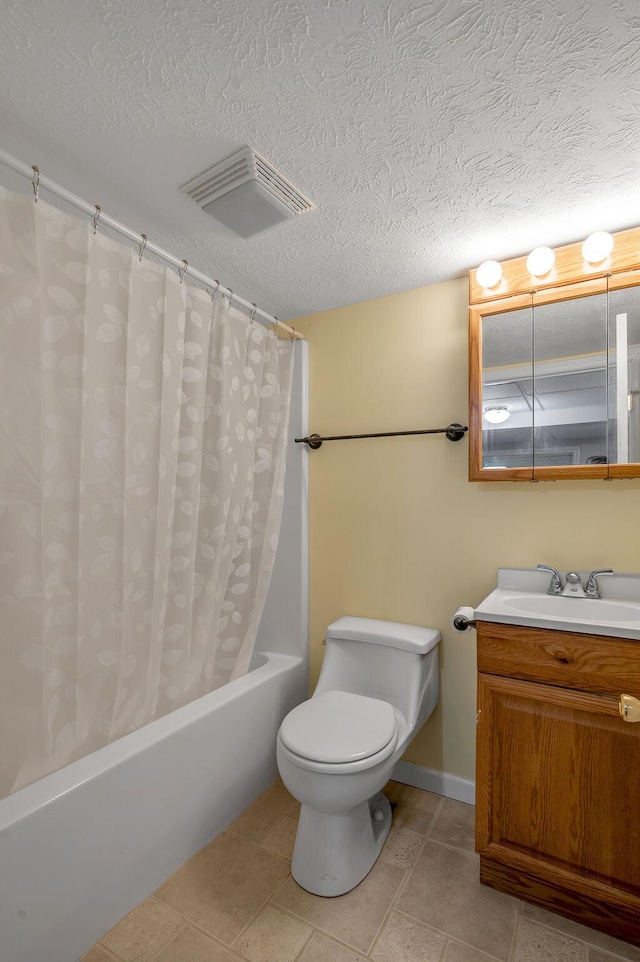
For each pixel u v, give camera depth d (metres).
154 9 0.87
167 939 1.26
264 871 1.50
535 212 1.50
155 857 1.42
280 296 2.11
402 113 1.11
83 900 1.21
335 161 1.26
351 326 2.20
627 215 1.52
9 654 1.16
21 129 1.16
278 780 1.99
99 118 1.13
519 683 1.38
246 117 1.12
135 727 1.48
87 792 1.22
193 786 1.55
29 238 1.14
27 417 1.15
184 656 1.67
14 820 1.07
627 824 1.24
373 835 1.59
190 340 1.64
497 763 1.41
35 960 1.11
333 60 0.98
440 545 1.96
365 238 1.64
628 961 1.21
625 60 0.97
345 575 2.18
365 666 1.89
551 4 0.87
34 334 1.15
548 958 1.22
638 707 1.20
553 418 1.70
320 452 2.26
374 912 1.35
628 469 1.57
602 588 1.64
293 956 1.23
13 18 0.89
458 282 1.95
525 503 1.79
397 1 0.86
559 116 1.11
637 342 1.59
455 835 1.68
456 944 1.26
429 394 2.00
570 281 1.67
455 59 0.97
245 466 1.93
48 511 1.23
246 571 1.99
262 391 2.07
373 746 1.38
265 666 2.10
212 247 1.70
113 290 1.36
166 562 1.56
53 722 1.27
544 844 1.34
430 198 1.42
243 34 0.92
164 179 1.34
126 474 1.41
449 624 1.93
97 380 1.33
